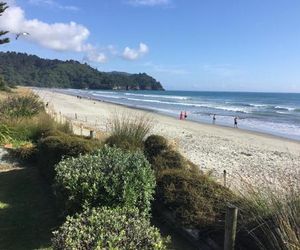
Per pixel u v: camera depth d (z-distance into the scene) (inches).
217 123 1419.8
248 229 204.1
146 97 4158.5
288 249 175.2
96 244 150.6
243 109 2370.8
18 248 235.3
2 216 286.8
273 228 192.7
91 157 264.1
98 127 949.2
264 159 665.0
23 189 355.6
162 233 252.1
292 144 910.4
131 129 376.8
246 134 1089.4
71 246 151.2
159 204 272.1
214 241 223.8
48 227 264.7
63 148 333.1
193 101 3425.2
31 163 447.2
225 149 770.8
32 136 525.7
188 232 241.8
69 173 241.3
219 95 6131.9
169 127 1148.5
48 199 323.6
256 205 209.3
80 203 234.7
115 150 280.2
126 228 164.1
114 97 3828.7
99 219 169.6
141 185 242.4
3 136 502.3
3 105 660.1
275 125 1417.3
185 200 245.6
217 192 245.8
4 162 444.5
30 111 657.0
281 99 4579.2
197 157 653.9
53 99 2518.5
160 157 317.4
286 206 193.5
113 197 234.2
